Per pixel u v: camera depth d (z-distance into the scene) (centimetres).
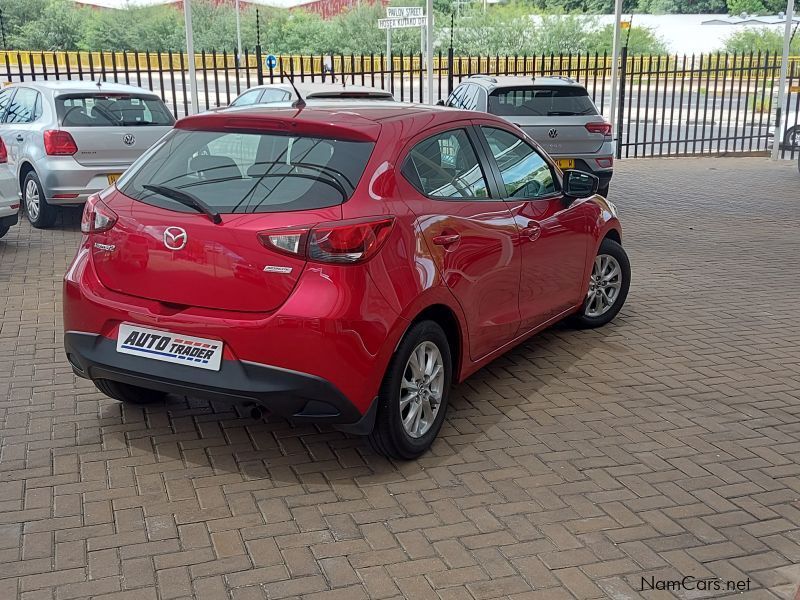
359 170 414
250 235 389
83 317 430
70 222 1091
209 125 448
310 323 382
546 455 457
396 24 1694
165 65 4197
